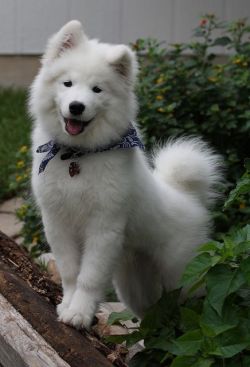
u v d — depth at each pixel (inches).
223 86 216.4
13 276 137.2
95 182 131.9
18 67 366.3
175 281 156.6
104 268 135.6
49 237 140.8
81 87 132.6
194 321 120.3
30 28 362.3
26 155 230.2
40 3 359.6
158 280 163.6
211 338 109.7
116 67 135.0
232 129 211.0
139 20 353.7
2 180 270.2
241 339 109.2
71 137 132.2
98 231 135.1
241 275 110.9
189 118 216.2
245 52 230.1
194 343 111.3
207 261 114.0
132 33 356.2
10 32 363.3
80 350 119.3
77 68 133.2
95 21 358.3
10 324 117.5
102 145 132.3
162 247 153.9
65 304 137.3
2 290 131.4
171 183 161.8
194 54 251.1
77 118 129.5
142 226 147.1
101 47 139.0
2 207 259.9
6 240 154.6
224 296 109.7
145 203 144.1
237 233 118.6
